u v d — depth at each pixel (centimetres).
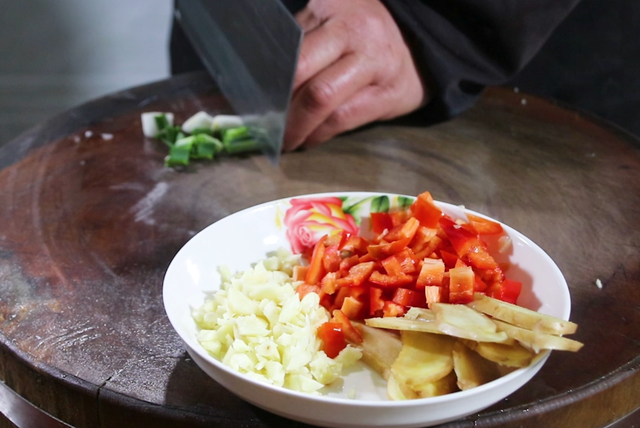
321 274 75
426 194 76
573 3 122
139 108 132
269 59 104
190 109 131
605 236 90
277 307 68
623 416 69
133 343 71
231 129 117
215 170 110
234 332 64
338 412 54
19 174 109
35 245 89
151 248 89
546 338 56
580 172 107
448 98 121
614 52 151
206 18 134
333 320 68
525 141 118
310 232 82
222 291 71
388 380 62
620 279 81
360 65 113
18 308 77
